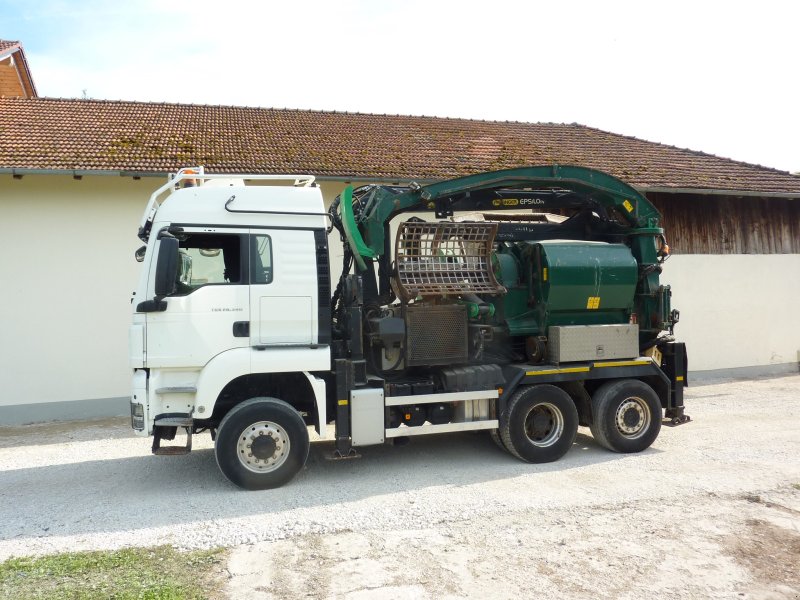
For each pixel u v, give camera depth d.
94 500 5.67
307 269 6.06
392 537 4.63
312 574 4.02
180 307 5.71
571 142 15.02
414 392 6.37
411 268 6.56
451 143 13.70
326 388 6.29
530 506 5.27
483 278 6.83
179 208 5.88
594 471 6.33
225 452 5.72
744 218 13.33
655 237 7.68
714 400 10.23
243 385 6.25
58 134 10.95
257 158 10.91
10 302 9.59
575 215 8.16
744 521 4.87
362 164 11.24
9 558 4.33
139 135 11.46
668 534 4.62
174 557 4.32
